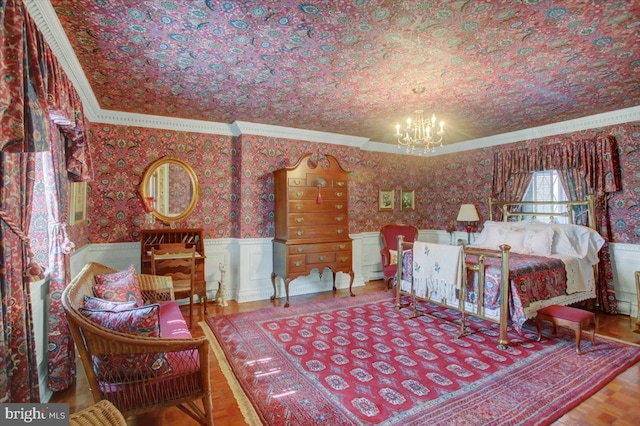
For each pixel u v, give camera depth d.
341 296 4.83
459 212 5.57
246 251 4.62
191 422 2.01
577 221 4.38
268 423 1.98
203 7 1.88
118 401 1.59
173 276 3.85
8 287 1.53
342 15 1.98
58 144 2.21
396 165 6.25
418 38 2.27
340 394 2.28
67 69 2.53
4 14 1.29
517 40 2.30
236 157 4.73
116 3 1.83
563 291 3.54
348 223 4.97
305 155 4.52
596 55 2.53
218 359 2.83
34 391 1.75
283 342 3.15
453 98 3.50
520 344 3.10
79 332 1.55
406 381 2.44
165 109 3.89
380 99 3.53
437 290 3.59
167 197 4.33
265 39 2.26
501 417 2.02
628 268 4.04
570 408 2.11
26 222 1.70
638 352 2.93
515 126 4.73
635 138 3.95
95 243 3.92
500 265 3.32
